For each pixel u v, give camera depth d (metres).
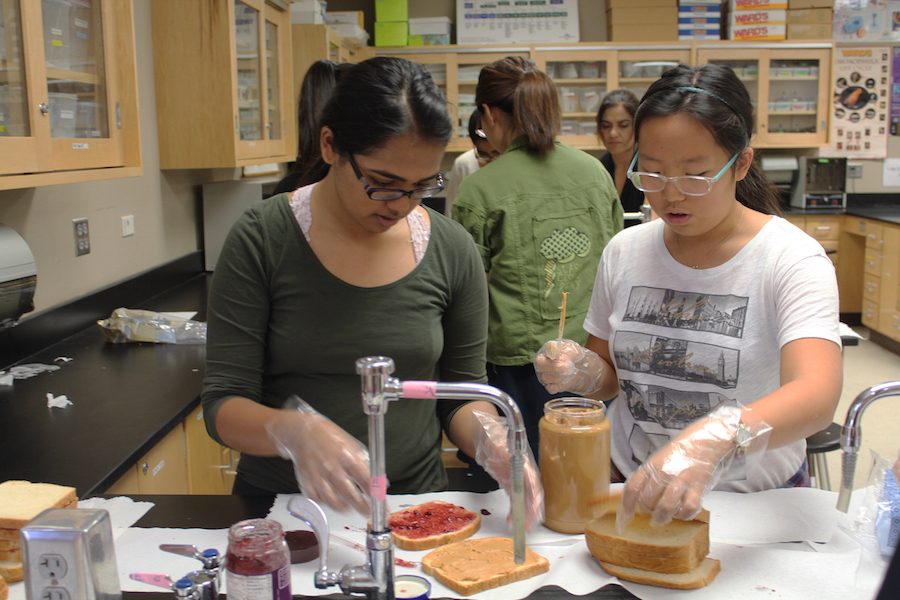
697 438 1.01
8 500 1.10
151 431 1.67
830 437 2.23
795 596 0.97
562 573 1.04
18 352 2.21
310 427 1.06
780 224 1.32
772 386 1.30
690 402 1.35
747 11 5.72
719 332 1.31
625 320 1.42
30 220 2.27
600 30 6.05
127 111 2.11
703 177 1.21
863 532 1.01
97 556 0.87
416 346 1.31
